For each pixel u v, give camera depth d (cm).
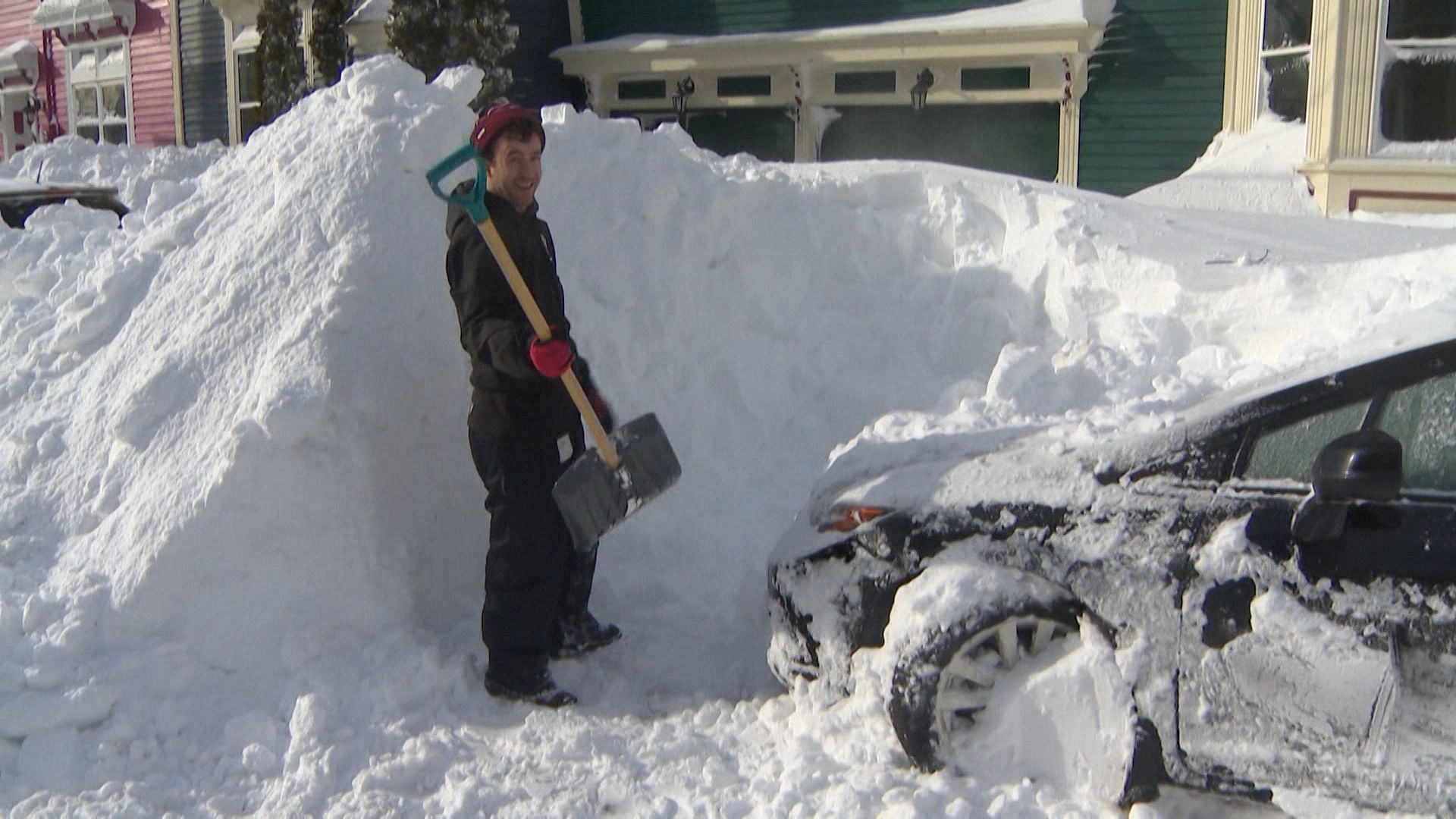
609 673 433
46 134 2425
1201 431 328
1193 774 319
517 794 351
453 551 471
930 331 607
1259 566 309
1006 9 1259
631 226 592
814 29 1399
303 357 449
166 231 554
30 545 455
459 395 483
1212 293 585
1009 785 337
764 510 545
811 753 361
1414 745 293
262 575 421
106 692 385
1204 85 1188
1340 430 314
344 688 406
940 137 1363
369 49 1603
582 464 388
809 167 702
